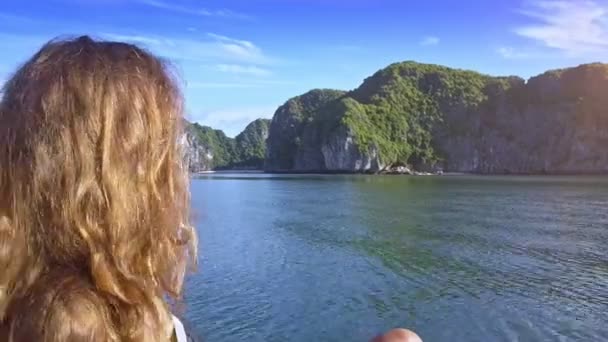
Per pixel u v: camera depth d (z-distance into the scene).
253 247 31.41
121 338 0.99
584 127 182.38
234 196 72.19
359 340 16.17
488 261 27.44
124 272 1.02
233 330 16.69
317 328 17.05
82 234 1.00
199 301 19.52
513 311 18.91
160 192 1.10
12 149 1.03
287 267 25.83
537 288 22.03
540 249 30.67
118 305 1.00
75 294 0.96
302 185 100.88
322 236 35.66
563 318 18.16
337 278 23.61
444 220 43.88
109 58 1.11
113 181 1.03
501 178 140.00
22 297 0.98
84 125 1.04
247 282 22.52
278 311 18.56
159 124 1.12
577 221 42.88
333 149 187.62
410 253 29.62
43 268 1.00
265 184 105.69
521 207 54.75
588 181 116.88
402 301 20.08
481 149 195.75
